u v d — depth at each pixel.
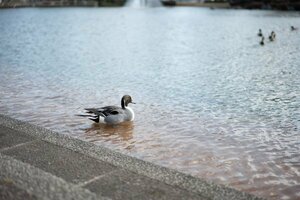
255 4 105.25
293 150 9.27
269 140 9.96
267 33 41.72
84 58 24.23
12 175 5.45
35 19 60.12
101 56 25.20
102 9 96.12
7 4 93.31
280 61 23.75
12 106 12.73
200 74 19.34
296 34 40.66
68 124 11.12
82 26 49.06
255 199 5.14
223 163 8.44
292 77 18.69
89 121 11.44
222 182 7.50
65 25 50.09
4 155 6.15
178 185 5.42
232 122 11.50
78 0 107.38
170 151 9.15
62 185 5.23
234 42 34.09
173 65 22.05
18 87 15.61
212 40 35.50
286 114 12.38
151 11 91.00
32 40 34.03
